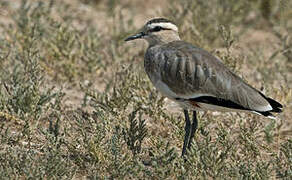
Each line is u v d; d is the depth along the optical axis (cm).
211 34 2616
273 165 1641
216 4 2747
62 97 2025
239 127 1938
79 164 1612
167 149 1562
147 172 1538
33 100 1878
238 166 1599
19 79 1992
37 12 2658
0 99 1905
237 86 1630
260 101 1625
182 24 2622
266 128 1830
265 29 2881
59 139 1684
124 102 1947
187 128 1714
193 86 1653
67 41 2341
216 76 1636
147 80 2086
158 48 1752
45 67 2281
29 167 1505
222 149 1775
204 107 1677
